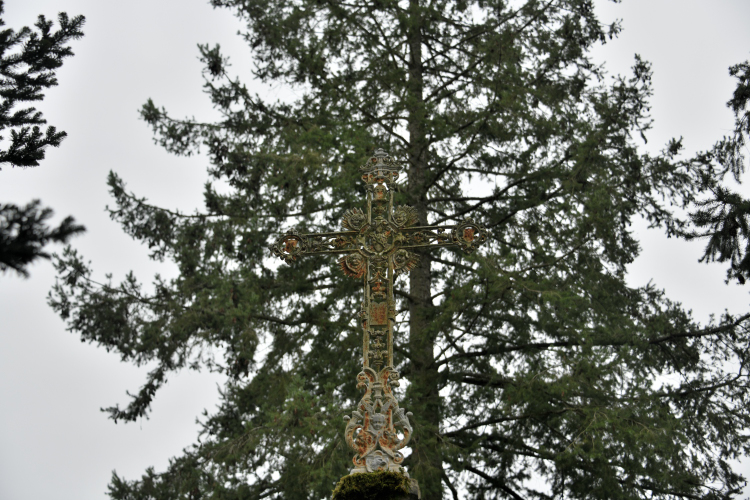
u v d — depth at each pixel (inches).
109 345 558.3
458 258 627.8
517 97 578.9
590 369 490.0
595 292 562.9
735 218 457.1
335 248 307.0
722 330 574.9
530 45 640.4
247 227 560.1
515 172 616.4
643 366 542.6
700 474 547.2
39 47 365.4
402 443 277.0
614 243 593.3
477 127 574.9
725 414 564.1
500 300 531.8
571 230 581.0
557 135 609.9
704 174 583.8
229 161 587.2
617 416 472.1
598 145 580.1
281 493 473.4
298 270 545.0
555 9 653.9
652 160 608.1
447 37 661.9
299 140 552.7
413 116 585.0
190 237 576.1
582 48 641.6
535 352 542.9
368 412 281.1
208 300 526.3
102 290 568.1
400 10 624.4
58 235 231.3
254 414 526.9
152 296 570.3
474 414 544.4
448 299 522.3
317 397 463.8
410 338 539.2
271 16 628.7
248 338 499.5
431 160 623.2
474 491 547.2
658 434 466.0
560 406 499.5
